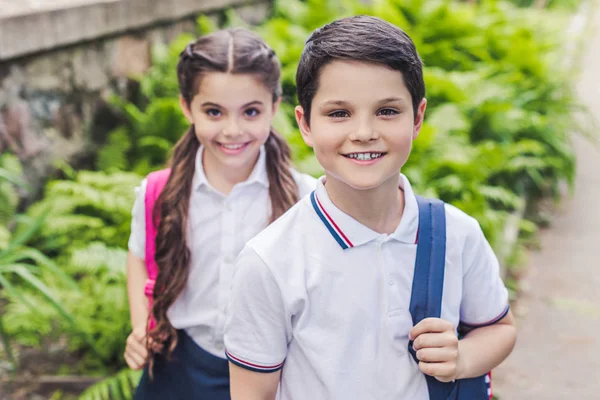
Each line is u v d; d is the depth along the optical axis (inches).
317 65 46.3
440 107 190.5
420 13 270.7
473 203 152.6
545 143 213.9
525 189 209.0
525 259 174.6
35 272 123.8
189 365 73.4
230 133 71.4
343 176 46.9
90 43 173.0
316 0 265.9
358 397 49.5
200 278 73.2
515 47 249.8
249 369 50.9
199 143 75.7
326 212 49.7
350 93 45.2
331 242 49.5
